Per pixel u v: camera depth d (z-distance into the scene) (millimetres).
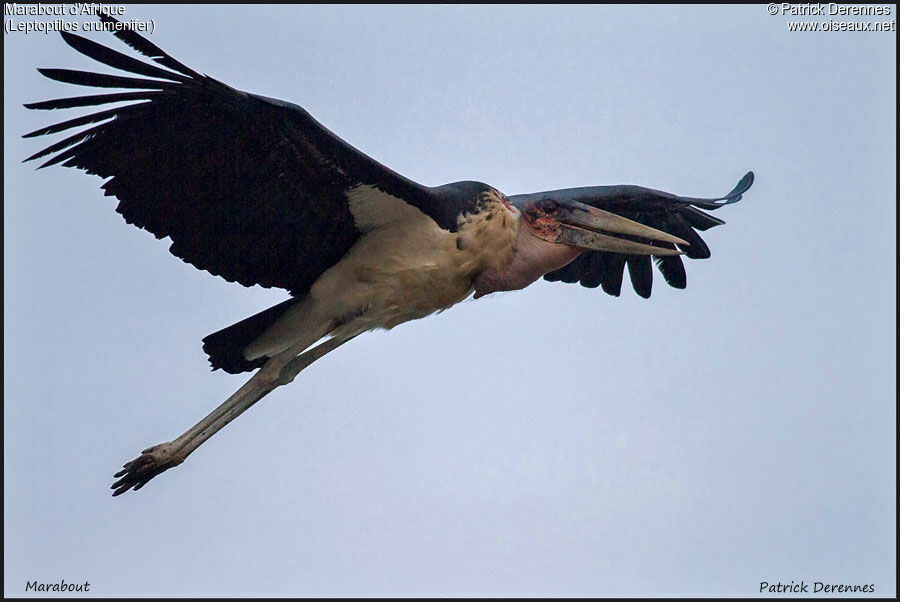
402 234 13148
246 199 12508
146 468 12844
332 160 12320
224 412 13094
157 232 12508
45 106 11555
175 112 11812
